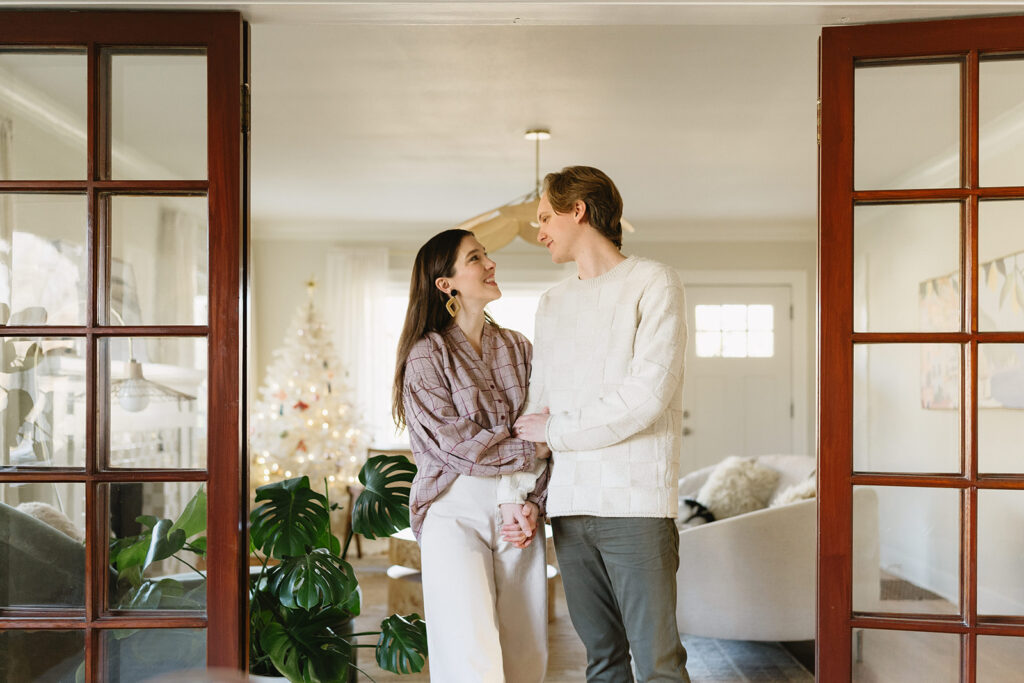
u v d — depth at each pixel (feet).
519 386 8.44
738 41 12.49
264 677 8.98
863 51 7.75
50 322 7.60
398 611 15.38
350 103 15.30
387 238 26.99
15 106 7.68
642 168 19.74
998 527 7.47
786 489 15.79
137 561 7.54
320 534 9.72
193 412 7.54
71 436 7.56
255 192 22.21
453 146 18.03
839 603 7.57
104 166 7.66
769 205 23.68
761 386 26.94
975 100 7.61
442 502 7.97
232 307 7.55
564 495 7.66
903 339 7.60
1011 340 7.48
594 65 13.46
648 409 7.31
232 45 7.63
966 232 7.62
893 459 7.60
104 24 7.61
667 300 7.55
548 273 26.91
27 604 7.53
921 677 7.53
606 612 8.14
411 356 8.20
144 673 7.52
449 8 7.63
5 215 7.64
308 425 22.99
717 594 12.92
